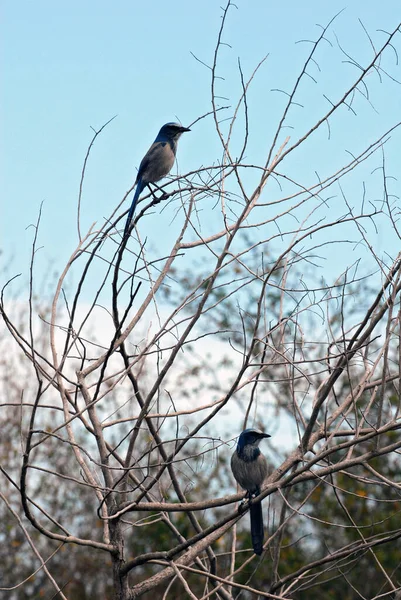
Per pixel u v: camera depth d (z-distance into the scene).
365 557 23.30
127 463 10.09
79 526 29.39
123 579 10.21
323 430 11.10
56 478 29.12
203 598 9.72
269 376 18.67
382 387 9.43
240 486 12.66
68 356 11.02
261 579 22.34
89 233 11.06
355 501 24.23
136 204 11.94
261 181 9.97
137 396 10.94
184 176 10.52
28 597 28.20
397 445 9.45
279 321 10.85
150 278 10.56
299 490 24.62
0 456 28.64
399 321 9.77
